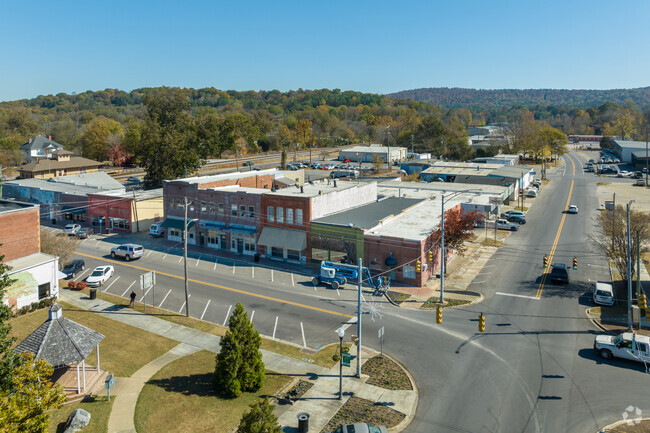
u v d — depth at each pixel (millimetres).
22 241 43656
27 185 86938
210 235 62531
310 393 28203
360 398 27641
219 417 25438
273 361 32250
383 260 49625
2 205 46219
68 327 27969
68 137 176500
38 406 18047
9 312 22516
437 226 53688
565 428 24469
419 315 40000
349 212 60094
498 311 40750
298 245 54406
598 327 37156
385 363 31797
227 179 69250
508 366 31156
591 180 119750
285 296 44812
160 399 27203
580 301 42906
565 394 27688
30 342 26938
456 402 27109
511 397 27469
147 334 36500
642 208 82125
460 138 169250
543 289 46281
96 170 133375
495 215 71500
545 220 77438
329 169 141000
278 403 27141
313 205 55188
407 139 177375
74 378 29328
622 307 41344
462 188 87562
